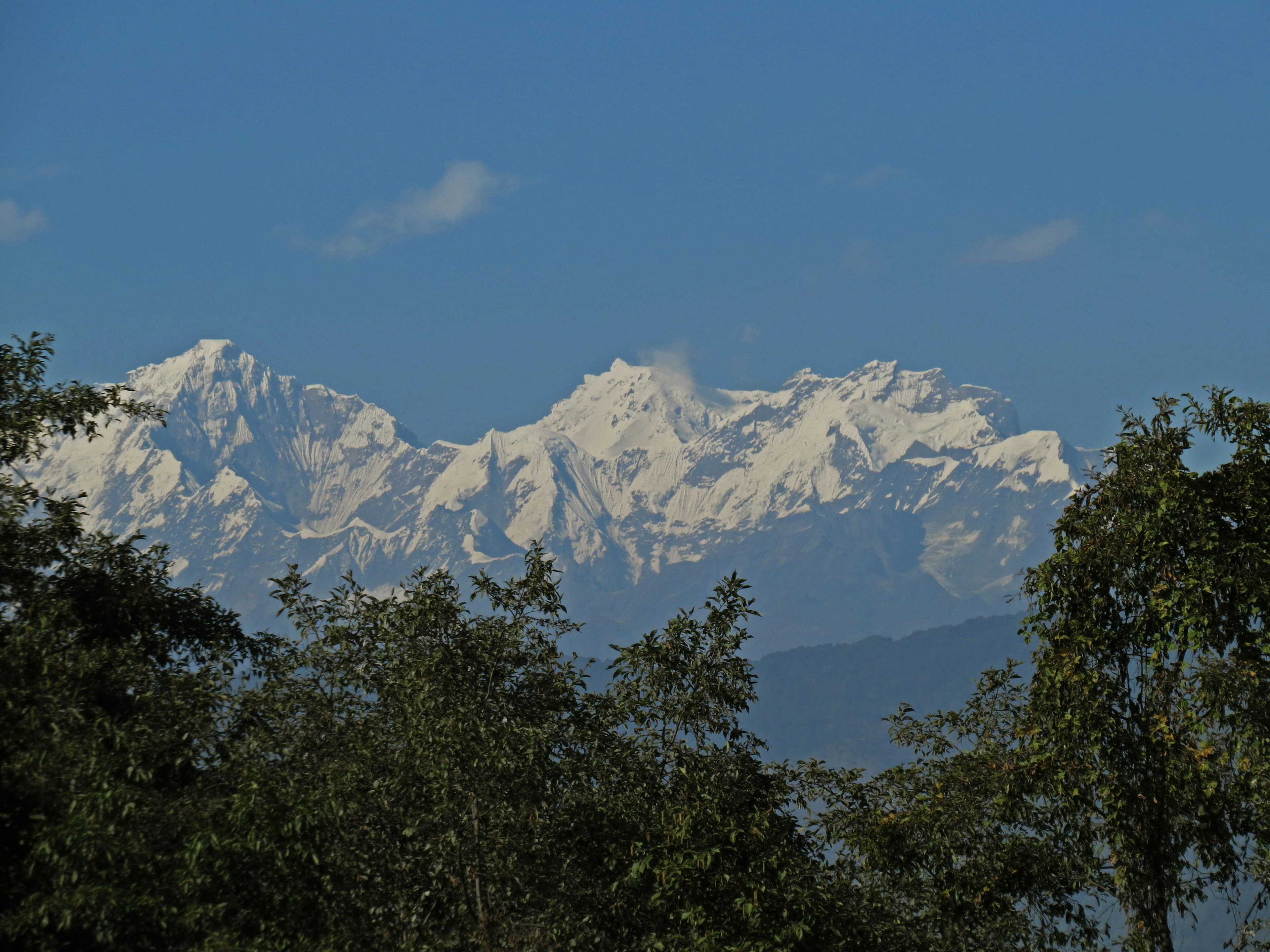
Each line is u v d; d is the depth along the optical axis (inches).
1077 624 3398.1
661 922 3260.3
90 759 2783.0
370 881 3127.5
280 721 3528.5
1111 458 3454.7
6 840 2738.7
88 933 2637.8
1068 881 3555.6
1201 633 3184.1
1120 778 3289.9
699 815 3267.7
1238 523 3336.6
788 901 3139.8
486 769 3218.5
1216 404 3395.7
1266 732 3184.1
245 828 2733.8
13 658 3075.8
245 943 2640.3
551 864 3289.9
